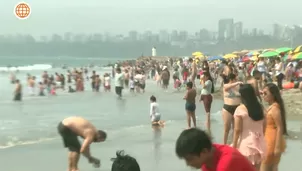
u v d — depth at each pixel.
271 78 36.75
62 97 40.97
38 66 169.25
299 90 31.80
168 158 13.88
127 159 4.85
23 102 36.38
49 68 149.38
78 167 12.82
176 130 19.83
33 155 15.03
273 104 8.46
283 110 8.44
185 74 49.22
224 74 14.75
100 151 15.24
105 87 48.78
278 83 33.06
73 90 48.12
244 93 8.37
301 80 34.41
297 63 45.47
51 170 12.82
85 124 11.77
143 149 15.50
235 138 8.41
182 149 4.43
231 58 87.94
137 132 19.52
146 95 41.12
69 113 28.19
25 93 46.50
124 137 18.17
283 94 30.33
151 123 22.28
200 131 4.51
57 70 127.00
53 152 15.58
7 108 31.59
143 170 12.18
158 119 21.64
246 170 4.57
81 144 12.32
